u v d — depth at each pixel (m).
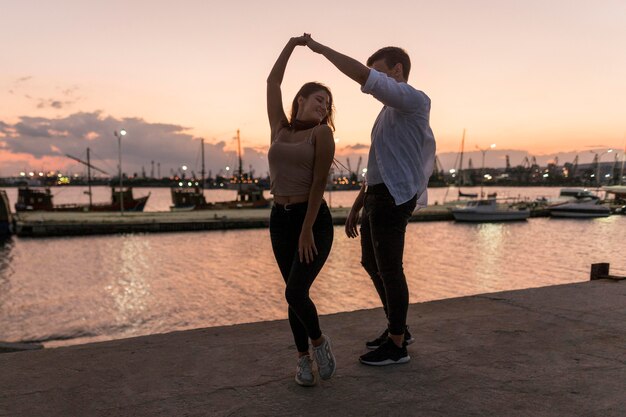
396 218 2.77
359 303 20.14
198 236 44.94
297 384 2.54
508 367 2.77
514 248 36.84
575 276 26.50
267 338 3.34
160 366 2.81
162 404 2.32
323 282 24.30
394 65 2.79
